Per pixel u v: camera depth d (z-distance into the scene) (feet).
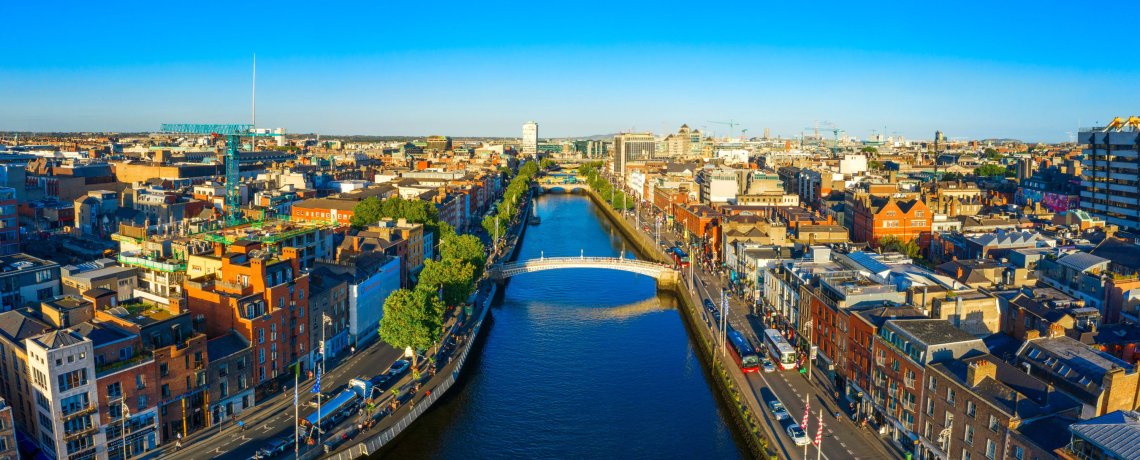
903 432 449.48
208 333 515.91
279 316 528.22
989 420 373.20
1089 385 376.89
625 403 563.07
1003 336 515.91
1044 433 350.64
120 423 428.15
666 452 488.85
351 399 501.15
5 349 433.89
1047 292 565.53
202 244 632.79
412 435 505.66
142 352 440.86
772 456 442.50
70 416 404.77
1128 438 308.40
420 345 566.77
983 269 622.95
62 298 506.89
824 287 578.66
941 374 409.90
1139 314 544.21
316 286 598.75
